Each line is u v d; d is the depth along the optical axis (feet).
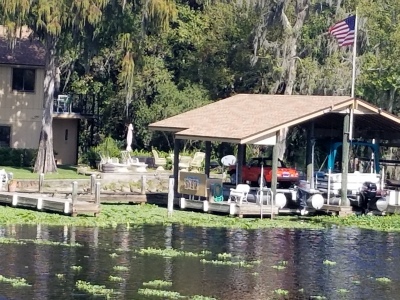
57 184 202.18
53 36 230.68
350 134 180.04
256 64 278.46
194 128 182.29
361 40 262.47
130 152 250.57
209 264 121.19
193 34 290.97
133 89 278.26
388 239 152.35
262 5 266.36
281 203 175.63
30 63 260.42
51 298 97.71
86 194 181.88
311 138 193.88
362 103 180.34
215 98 289.94
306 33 271.69
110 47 251.39
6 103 261.44
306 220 173.17
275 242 143.54
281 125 171.94
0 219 151.53
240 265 121.60
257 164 205.57
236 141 169.17
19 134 262.67
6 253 121.70
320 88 265.13
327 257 131.44
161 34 285.23
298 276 116.16
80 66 288.51
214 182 178.09
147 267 116.98
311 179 189.78
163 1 228.84
